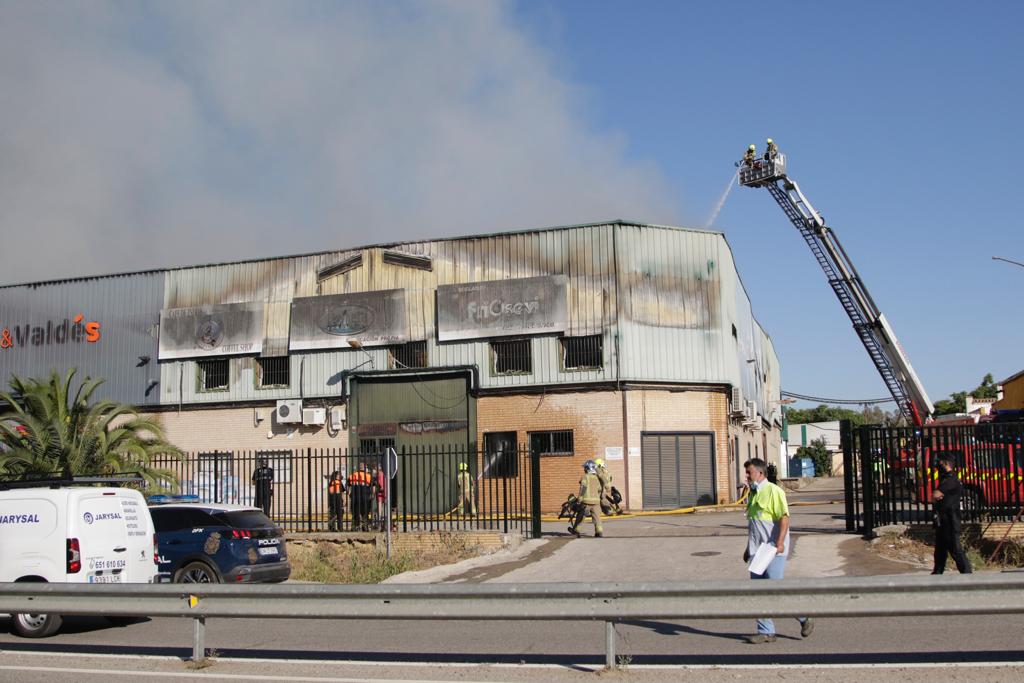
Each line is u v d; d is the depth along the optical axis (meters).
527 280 32.03
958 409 77.62
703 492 31.22
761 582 8.24
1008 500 16.73
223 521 15.59
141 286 36.97
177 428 35.62
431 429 32.59
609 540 20.08
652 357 31.14
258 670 9.16
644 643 10.01
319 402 33.94
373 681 8.43
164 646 10.91
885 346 37.44
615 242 31.36
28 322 38.38
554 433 31.23
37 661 9.98
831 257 37.34
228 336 35.34
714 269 32.38
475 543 20.34
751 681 7.97
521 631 11.16
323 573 19.77
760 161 37.50
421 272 33.44
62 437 23.36
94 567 12.19
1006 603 7.91
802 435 79.69
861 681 7.81
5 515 12.26
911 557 15.97
